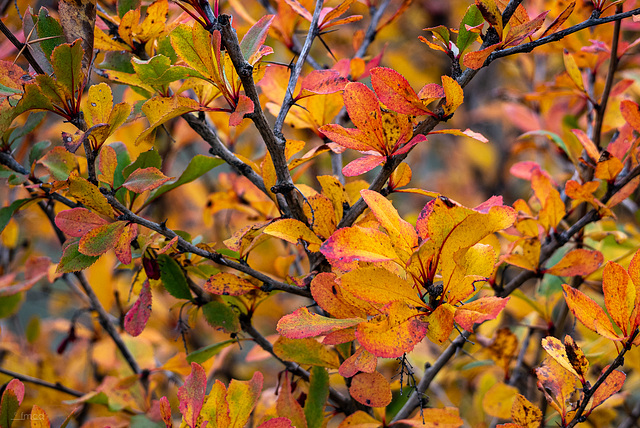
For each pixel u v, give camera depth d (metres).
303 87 0.86
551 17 1.00
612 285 0.82
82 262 0.86
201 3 0.83
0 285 1.05
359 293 0.81
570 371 0.83
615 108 1.01
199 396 0.85
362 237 0.81
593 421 0.99
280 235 0.85
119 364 1.09
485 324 1.05
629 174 0.91
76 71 0.83
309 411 0.89
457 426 0.88
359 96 0.83
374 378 0.85
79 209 0.86
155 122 0.83
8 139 0.92
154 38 0.90
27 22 0.86
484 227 0.81
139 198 0.92
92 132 0.84
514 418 0.85
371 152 0.85
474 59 0.83
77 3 0.85
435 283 0.84
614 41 0.94
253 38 0.85
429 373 0.93
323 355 0.88
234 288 0.87
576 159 0.99
